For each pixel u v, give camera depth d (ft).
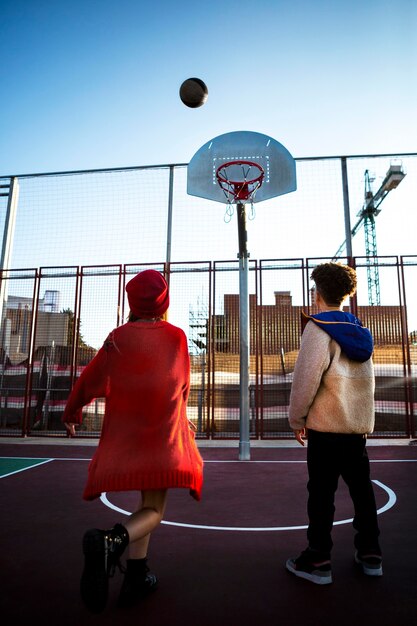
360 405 7.69
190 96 22.77
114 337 6.79
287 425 28.60
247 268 23.48
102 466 6.13
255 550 9.18
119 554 5.59
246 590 7.25
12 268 31.42
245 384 22.11
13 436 29.45
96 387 6.67
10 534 10.23
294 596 7.01
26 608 6.62
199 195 24.82
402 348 27.96
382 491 14.44
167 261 29.91
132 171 31.65
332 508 7.64
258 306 29.07
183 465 6.17
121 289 29.96
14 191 32.35
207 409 28.04
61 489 15.08
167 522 11.21
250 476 17.39
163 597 7.01
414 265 28.43
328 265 8.58
